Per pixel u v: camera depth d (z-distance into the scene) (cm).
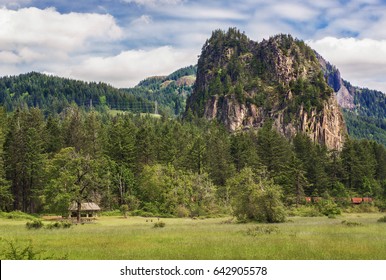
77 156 7869
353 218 6756
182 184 9531
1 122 10338
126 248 2762
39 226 4841
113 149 11206
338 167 13712
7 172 9488
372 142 17650
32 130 9612
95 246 2886
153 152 11981
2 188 8481
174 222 6525
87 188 7838
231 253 2475
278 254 2412
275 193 6003
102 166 9925
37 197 8788
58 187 7538
